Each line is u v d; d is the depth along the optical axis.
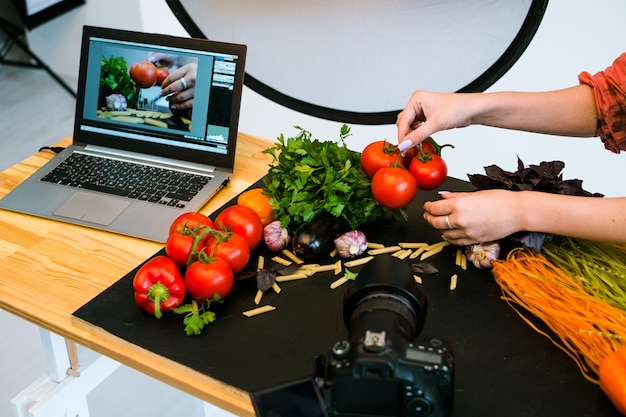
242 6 2.82
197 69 1.52
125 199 1.48
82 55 1.60
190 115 1.54
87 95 1.61
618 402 0.95
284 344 1.11
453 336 1.12
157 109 1.56
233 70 1.50
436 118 1.36
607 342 1.03
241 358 1.09
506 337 1.11
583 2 1.94
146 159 1.58
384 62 2.64
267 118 2.70
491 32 2.54
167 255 1.29
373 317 0.91
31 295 1.25
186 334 1.14
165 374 1.10
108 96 1.59
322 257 1.31
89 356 1.46
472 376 1.04
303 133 1.39
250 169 1.60
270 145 1.69
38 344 2.13
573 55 2.04
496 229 1.20
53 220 1.45
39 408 1.38
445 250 1.31
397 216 1.37
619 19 1.92
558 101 1.38
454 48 2.54
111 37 1.57
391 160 1.34
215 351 1.10
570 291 1.11
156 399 1.89
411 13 2.65
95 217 1.43
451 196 1.25
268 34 2.78
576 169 2.24
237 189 1.53
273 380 1.05
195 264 1.17
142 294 1.16
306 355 1.09
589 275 1.16
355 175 1.33
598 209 1.15
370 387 0.86
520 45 2.08
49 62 3.63
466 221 1.20
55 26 3.43
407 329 0.92
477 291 1.21
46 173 1.56
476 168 2.39
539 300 1.12
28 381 2.00
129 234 1.39
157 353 1.10
